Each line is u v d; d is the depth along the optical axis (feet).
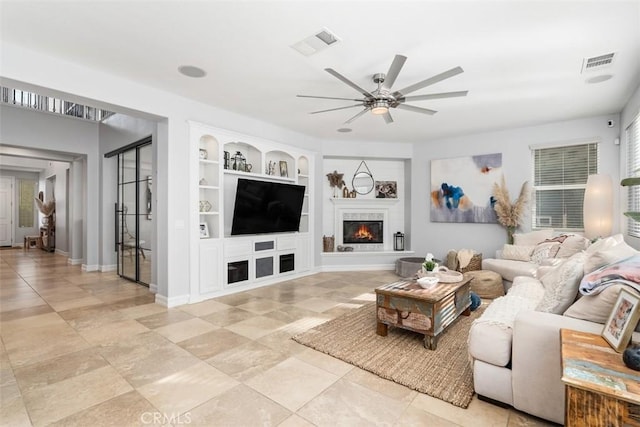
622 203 14.70
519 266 14.49
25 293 15.07
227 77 11.42
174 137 13.10
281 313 12.25
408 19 7.89
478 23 8.05
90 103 11.25
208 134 14.30
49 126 19.10
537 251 15.17
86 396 6.71
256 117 16.19
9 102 17.85
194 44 9.18
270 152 18.81
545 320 5.94
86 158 20.92
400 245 22.44
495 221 18.60
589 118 15.81
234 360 8.38
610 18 7.83
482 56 9.75
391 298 9.64
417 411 6.30
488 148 18.84
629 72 10.81
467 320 11.41
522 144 17.72
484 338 6.51
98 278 18.49
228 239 15.10
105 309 12.63
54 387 7.04
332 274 20.02
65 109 20.33
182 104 13.37
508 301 8.39
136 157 17.67
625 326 4.65
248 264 16.07
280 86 12.20
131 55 9.84
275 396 6.77
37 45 9.25
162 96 12.69
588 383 3.88
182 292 13.39
